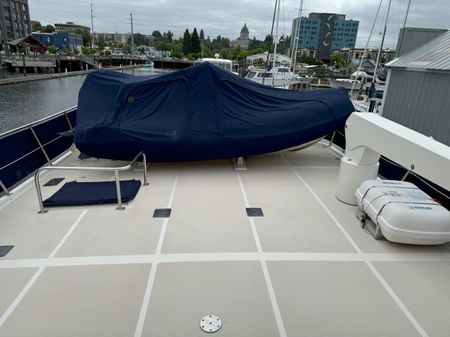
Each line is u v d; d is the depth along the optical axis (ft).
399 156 9.71
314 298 8.17
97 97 16.06
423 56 24.66
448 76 20.72
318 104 17.01
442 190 12.91
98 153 15.12
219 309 7.74
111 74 17.42
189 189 14.35
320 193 14.37
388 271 9.29
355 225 11.71
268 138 15.66
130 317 7.46
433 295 8.43
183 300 7.98
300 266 9.37
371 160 12.67
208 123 15.24
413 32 27.37
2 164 13.55
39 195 11.75
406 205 10.04
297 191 14.52
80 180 15.10
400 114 25.25
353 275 9.07
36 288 8.31
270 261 9.55
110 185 13.93
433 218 9.71
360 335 7.16
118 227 11.16
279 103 17.10
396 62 26.09
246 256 9.74
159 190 14.17
